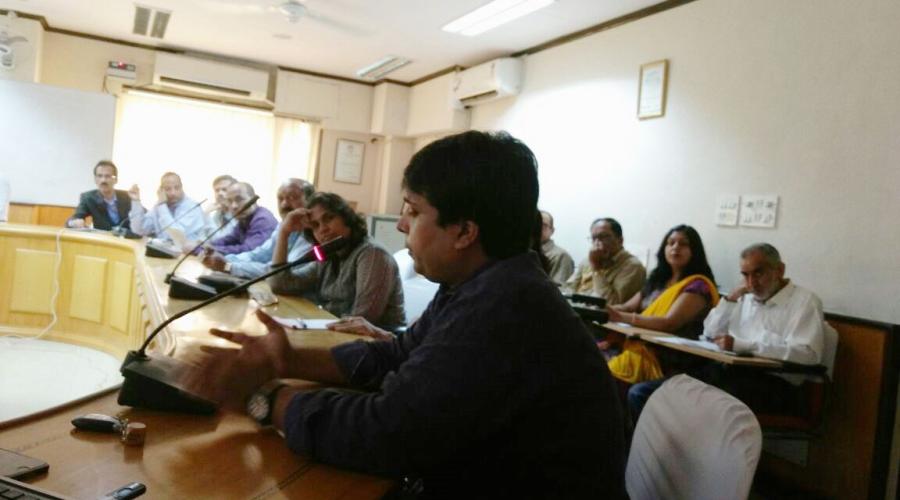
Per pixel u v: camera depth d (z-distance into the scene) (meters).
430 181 0.89
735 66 3.23
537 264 0.91
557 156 4.59
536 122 4.85
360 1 4.32
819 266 2.77
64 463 0.73
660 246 3.30
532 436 0.82
